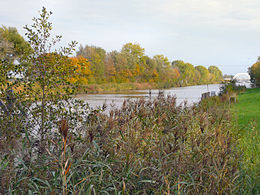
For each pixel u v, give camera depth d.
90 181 2.89
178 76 119.06
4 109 4.44
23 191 2.90
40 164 3.27
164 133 4.07
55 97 5.01
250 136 6.36
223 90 28.98
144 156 3.54
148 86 81.31
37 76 4.98
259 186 4.12
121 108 5.23
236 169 3.65
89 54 67.62
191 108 6.25
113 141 3.68
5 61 4.89
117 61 80.75
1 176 2.83
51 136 4.11
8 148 3.25
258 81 51.88
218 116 7.01
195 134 4.33
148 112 5.34
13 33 35.12
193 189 3.32
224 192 3.33
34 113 4.75
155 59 100.94
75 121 4.98
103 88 65.38
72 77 5.34
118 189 3.02
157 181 3.23
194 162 3.52
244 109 14.81
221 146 3.72
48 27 5.09
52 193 2.54
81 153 3.27
